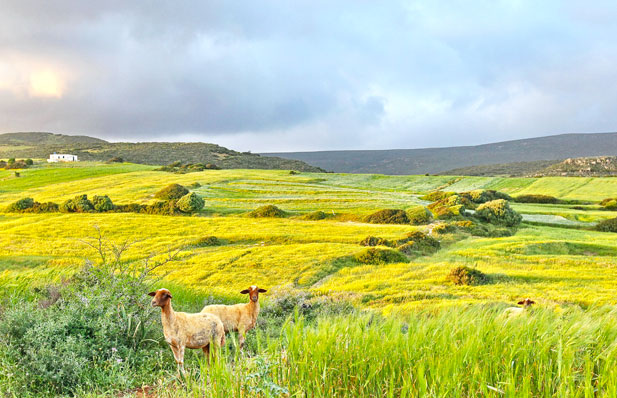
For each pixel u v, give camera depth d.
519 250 50.66
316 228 68.31
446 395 4.45
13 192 112.00
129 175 135.75
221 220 75.38
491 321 5.62
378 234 62.59
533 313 5.96
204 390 5.15
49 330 7.74
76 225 69.75
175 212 83.25
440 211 77.38
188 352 8.98
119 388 7.02
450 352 4.93
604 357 4.94
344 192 112.56
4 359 6.95
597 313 5.75
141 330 8.92
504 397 4.53
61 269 13.32
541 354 4.99
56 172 141.88
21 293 11.05
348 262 45.88
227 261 46.62
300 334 5.49
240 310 10.55
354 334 5.41
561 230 72.06
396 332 5.42
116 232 65.81
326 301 19.53
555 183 134.00
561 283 35.59
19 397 6.45
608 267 42.88
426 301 27.95
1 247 56.62
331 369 5.08
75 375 7.01
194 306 12.91
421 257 50.81
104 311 9.07
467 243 57.31
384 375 5.06
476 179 149.25
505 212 72.88
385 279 38.38
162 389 6.51
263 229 67.50
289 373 5.19
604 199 105.56
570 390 4.40
